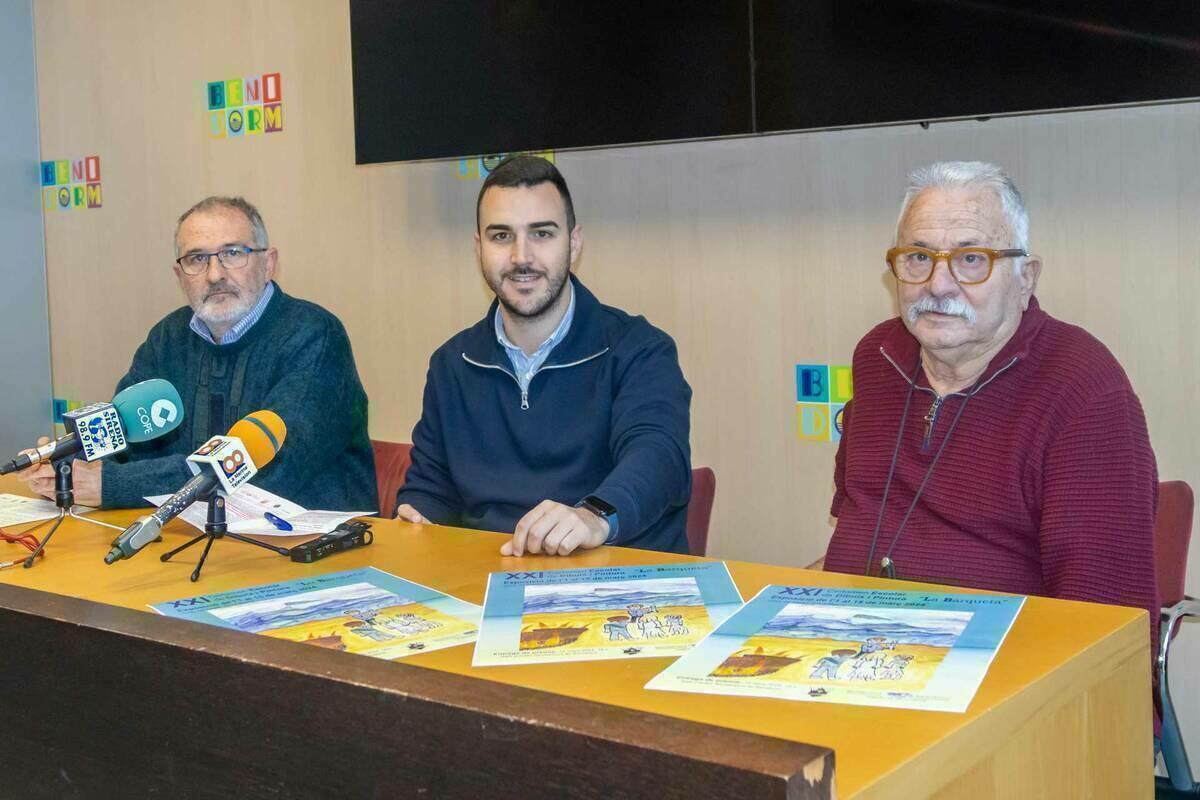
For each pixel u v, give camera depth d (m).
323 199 3.90
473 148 3.33
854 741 1.03
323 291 3.94
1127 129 2.58
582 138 3.15
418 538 1.96
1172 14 2.34
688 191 3.20
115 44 4.29
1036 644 1.27
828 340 3.01
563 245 2.45
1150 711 1.40
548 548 1.79
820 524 3.08
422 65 3.39
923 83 2.63
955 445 1.99
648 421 2.30
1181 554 2.15
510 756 0.97
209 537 1.74
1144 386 2.62
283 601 1.57
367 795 1.06
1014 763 1.13
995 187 1.95
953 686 1.15
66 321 4.55
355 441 2.88
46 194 4.54
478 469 2.51
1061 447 1.87
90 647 1.26
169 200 4.23
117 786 1.26
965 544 1.98
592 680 1.22
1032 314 1.99
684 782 0.88
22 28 4.45
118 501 2.22
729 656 1.27
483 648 1.34
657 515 2.11
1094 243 2.64
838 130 2.93
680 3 2.95
